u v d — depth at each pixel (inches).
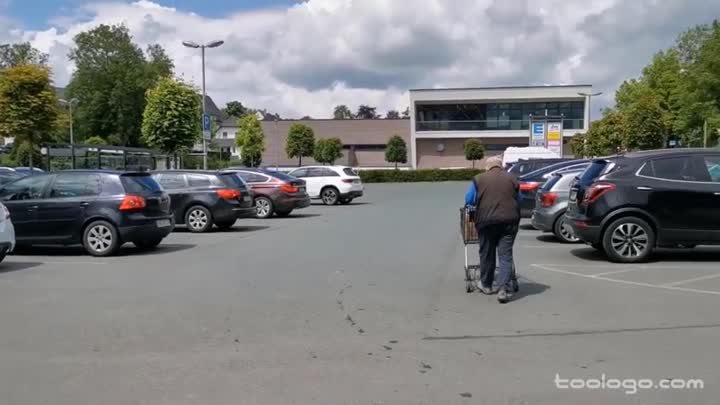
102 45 2768.2
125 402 175.5
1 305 295.1
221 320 264.7
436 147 2672.2
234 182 650.8
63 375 198.2
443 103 2642.7
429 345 227.5
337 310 281.3
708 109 1546.5
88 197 464.4
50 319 267.9
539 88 2541.8
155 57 2920.8
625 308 281.1
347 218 789.9
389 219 764.0
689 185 394.9
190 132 1255.5
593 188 404.2
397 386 186.2
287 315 272.5
